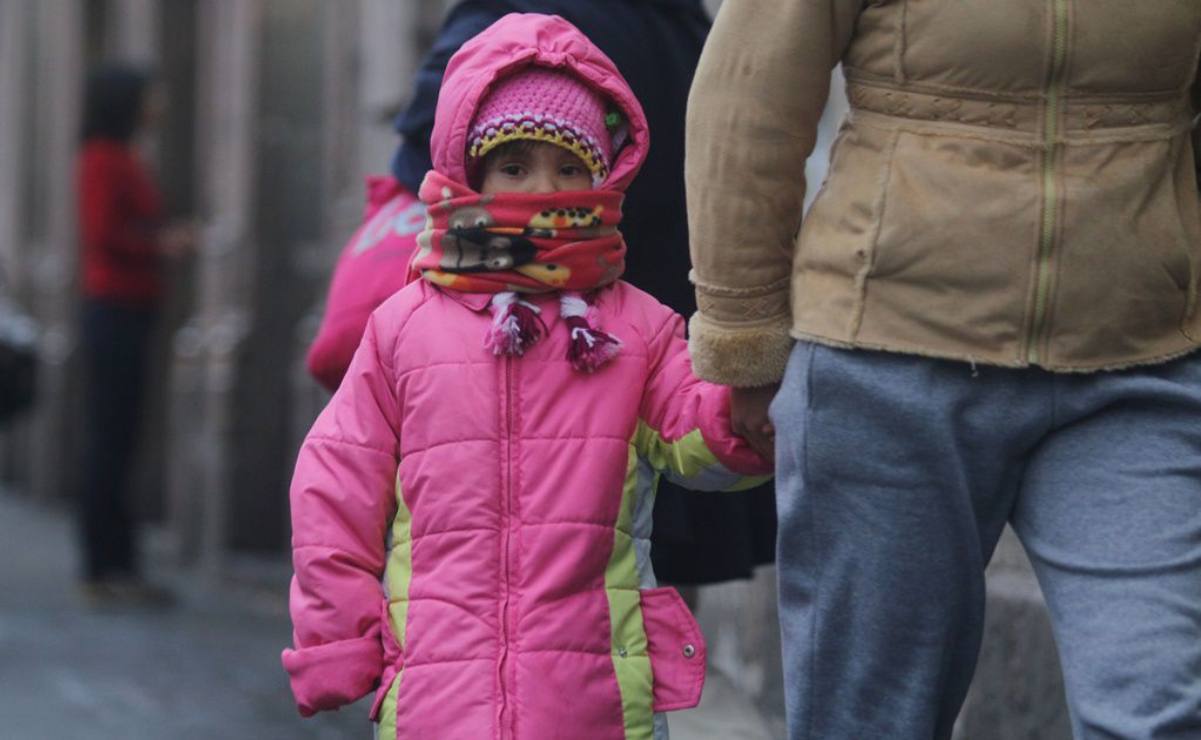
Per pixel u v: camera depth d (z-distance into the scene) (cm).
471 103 1061
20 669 2491
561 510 1031
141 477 4178
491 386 1043
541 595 1020
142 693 2334
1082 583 960
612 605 1037
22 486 5403
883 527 996
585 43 1084
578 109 1069
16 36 5438
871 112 1005
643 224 1327
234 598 3219
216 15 3728
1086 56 965
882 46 994
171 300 4103
